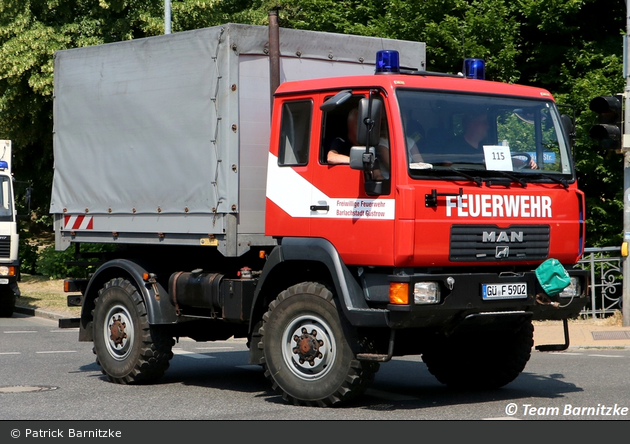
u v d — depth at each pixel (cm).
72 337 1494
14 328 1667
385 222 738
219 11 2964
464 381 925
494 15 1898
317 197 789
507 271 785
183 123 888
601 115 1318
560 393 884
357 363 764
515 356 895
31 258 2819
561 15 1934
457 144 770
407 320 724
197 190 873
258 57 862
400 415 758
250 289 852
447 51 1934
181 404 837
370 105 734
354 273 777
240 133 848
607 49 1972
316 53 900
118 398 875
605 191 1894
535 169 813
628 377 996
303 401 797
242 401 853
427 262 735
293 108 820
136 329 949
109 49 977
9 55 2598
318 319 786
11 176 1936
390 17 2005
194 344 1425
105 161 980
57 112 1041
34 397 880
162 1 2773
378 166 745
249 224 852
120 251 1029
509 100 812
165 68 910
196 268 932
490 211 766
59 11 2753
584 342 1314
